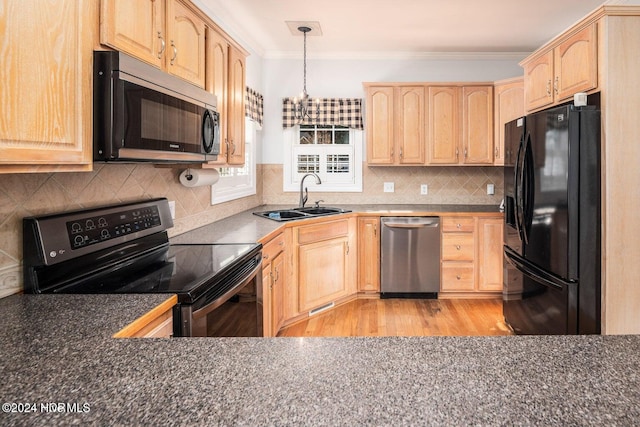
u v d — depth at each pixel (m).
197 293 1.39
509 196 3.09
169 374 0.73
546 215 2.47
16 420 0.60
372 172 4.51
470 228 3.89
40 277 1.37
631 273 2.24
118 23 1.41
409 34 3.79
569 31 2.51
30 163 1.07
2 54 0.98
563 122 2.28
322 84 4.45
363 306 3.78
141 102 1.48
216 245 2.18
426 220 3.88
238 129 2.76
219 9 3.15
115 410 0.62
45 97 1.11
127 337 0.99
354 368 0.74
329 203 4.54
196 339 0.90
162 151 1.65
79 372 0.76
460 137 4.11
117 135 1.35
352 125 4.40
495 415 0.59
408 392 0.66
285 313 3.12
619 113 2.21
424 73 4.43
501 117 4.01
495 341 0.88
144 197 2.17
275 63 4.43
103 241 1.65
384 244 3.90
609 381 0.69
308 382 0.69
